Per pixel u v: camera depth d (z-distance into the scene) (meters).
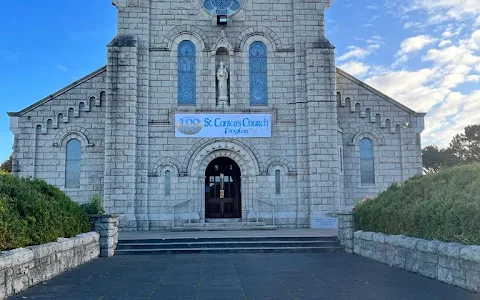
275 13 30.00
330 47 29.36
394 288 11.91
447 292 11.27
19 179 16.39
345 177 29.61
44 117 28.86
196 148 28.73
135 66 28.44
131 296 11.26
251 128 29.05
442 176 16.41
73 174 28.69
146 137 28.50
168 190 28.39
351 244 20.39
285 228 28.14
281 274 14.53
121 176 27.64
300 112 29.17
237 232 25.25
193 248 21.05
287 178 28.89
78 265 16.70
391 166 29.92
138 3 29.22
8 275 11.25
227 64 29.67
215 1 29.97
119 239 21.64
